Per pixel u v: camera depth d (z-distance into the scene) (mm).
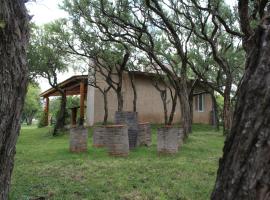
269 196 1721
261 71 1811
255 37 1911
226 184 1891
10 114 3059
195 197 6594
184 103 15922
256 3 10070
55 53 19828
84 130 11883
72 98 29344
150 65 21297
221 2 14539
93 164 9508
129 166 9211
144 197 6516
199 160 10422
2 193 3178
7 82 2979
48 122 28062
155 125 23531
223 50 18891
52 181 7605
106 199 6395
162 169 8914
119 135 10922
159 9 14156
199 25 16359
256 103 1800
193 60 20578
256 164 1757
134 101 21531
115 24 16688
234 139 1898
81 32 19266
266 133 1747
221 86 22219
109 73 20281
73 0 17000
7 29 2947
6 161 3158
